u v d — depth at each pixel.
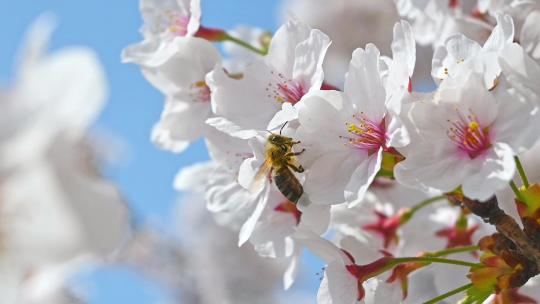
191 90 0.39
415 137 0.34
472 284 0.35
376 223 0.41
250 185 0.36
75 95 0.28
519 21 0.38
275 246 0.37
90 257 0.29
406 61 0.34
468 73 0.34
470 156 0.34
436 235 0.40
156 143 0.40
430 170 0.34
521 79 0.34
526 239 0.35
